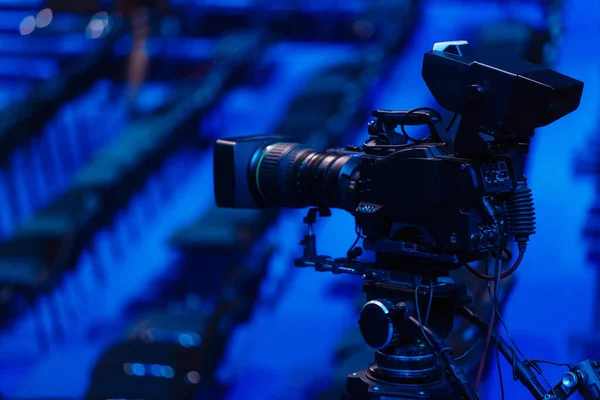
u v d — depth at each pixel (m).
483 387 3.22
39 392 5.34
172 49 10.05
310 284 6.48
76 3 10.56
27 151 8.46
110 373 4.66
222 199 2.35
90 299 6.54
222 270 6.49
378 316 1.95
